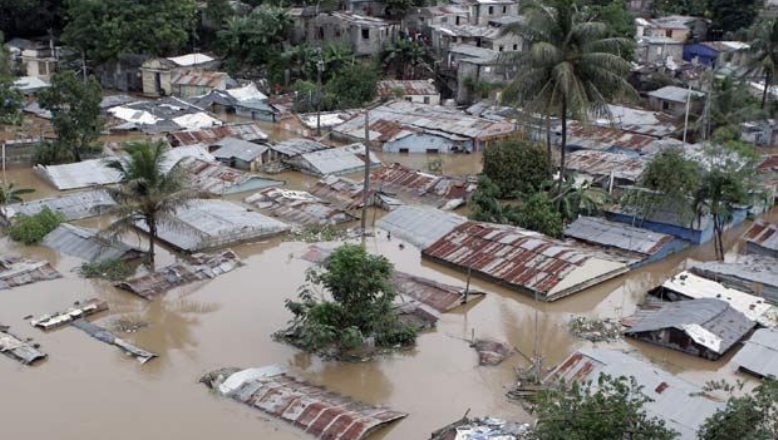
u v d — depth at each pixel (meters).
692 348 28.77
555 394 20.45
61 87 50.12
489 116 63.12
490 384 27.02
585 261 34.25
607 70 40.00
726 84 59.91
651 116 61.09
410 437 23.81
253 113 67.19
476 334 30.56
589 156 50.94
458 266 36.16
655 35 84.25
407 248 39.06
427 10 81.06
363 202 42.66
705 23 88.75
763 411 18.73
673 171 38.59
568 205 41.19
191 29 80.94
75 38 76.06
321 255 37.41
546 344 30.02
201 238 37.56
